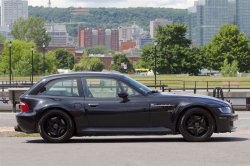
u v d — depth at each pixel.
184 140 8.86
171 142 8.52
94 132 8.45
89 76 8.71
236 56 86.25
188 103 8.41
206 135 8.46
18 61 88.00
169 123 8.42
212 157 6.75
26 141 8.87
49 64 90.25
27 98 8.64
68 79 8.73
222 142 8.45
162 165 6.13
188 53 83.06
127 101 8.45
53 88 8.70
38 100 8.59
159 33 86.50
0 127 11.38
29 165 6.19
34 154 7.13
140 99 8.46
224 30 88.62
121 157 6.79
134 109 8.40
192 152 7.23
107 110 8.44
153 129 8.41
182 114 8.43
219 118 8.42
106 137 9.82
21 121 8.57
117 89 8.58
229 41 87.12
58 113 8.50
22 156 6.95
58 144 8.36
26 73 78.88
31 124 8.54
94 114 8.45
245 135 9.90
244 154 7.03
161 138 9.37
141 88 8.63
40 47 143.50
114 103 8.46
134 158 6.70
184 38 86.44
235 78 56.50
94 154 7.09
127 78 8.78
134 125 8.44
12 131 9.83
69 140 9.12
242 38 87.12
